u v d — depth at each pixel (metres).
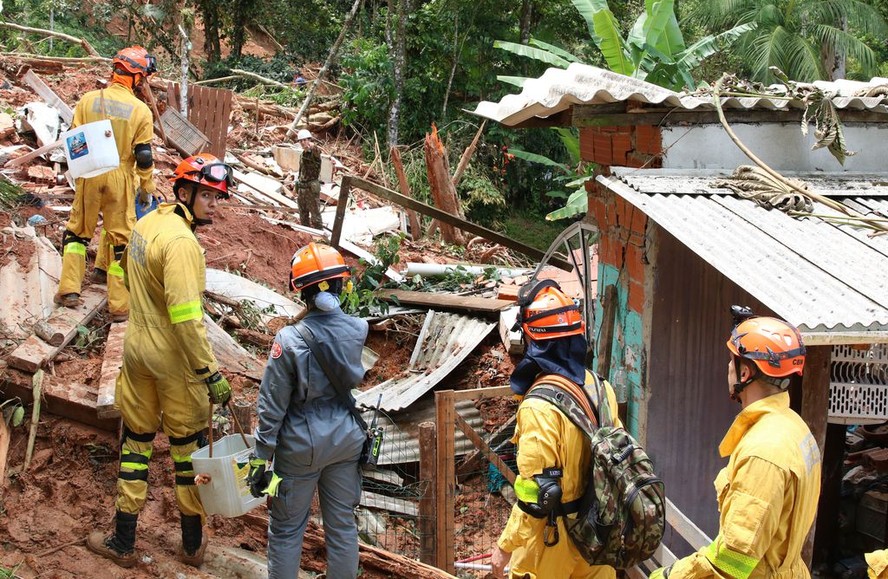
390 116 17.28
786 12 18.02
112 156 5.93
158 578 4.64
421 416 7.62
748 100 5.58
